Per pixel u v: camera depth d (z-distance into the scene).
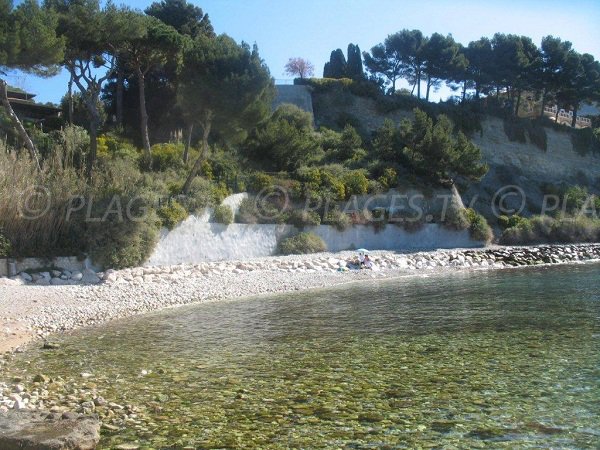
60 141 31.41
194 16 47.72
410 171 41.62
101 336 13.82
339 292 21.95
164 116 41.91
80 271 22.42
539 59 65.06
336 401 8.73
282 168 38.31
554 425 7.64
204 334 14.04
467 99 67.81
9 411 7.94
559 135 62.38
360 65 70.75
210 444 7.19
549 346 12.02
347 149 43.72
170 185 28.97
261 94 29.56
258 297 20.80
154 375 10.27
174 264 26.22
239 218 31.20
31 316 15.57
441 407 8.39
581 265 32.03
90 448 6.98
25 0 25.95
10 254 21.14
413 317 16.00
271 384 9.64
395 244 36.81
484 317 15.77
